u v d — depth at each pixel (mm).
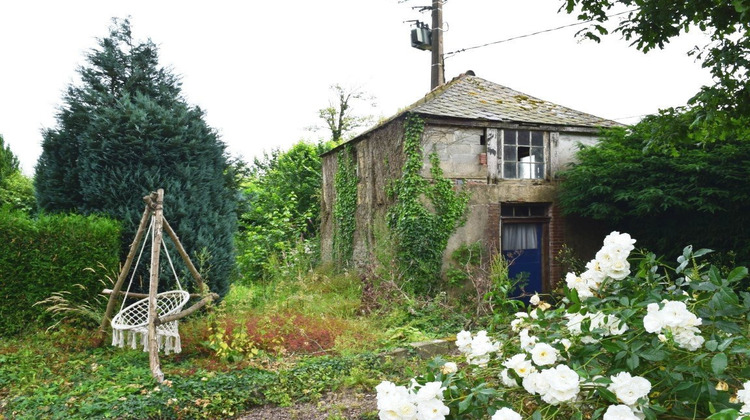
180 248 6883
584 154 11188
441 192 10539
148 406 4922
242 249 16812
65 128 8531
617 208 10469
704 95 5914
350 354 6770
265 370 6125
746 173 8836
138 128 8297
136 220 8258
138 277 8234
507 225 11445
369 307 9141
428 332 8188
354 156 13422
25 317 7434
